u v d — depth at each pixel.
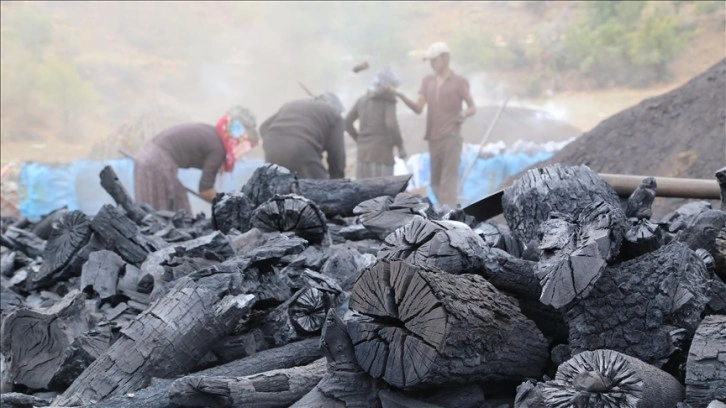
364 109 9.32
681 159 8.77
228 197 4.38
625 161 9.50
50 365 3.34
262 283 3.25
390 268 2.39
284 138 7.87
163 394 2.76
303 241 3.44
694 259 2.57
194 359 2.94
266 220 3.94
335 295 3.12
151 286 3.74
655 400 2.18
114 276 3.80
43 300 4.18
